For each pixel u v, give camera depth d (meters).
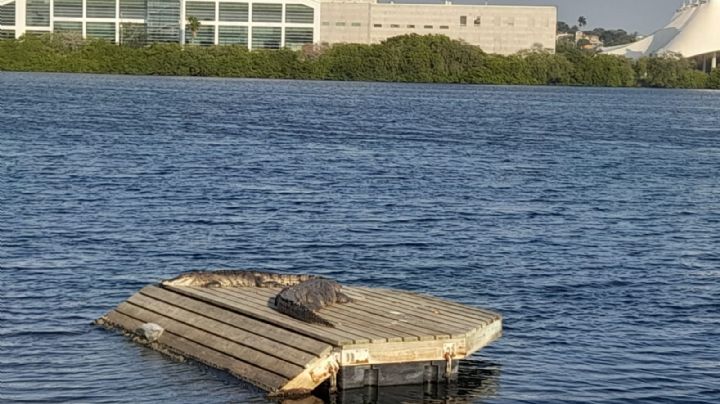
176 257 37.47
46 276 33.47
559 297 33.47
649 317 31.39
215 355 25.11
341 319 25.44
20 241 38.72
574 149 89.81
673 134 117.25
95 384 23.92
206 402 23.12
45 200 48.25
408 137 94.69
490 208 51.91
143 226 42.91
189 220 44.75
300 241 41.28
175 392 23.59
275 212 47.81
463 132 105.25
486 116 136.25
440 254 39.75
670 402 24.22
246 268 36.22
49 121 95.12
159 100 140.00
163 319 27.09
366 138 91.25
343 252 39.53
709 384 25.41
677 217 52.03
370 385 24.00
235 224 44.31
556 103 185.25
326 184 58.00
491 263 38.44
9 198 48.31
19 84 168.75
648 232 47.12
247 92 175.62
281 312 25.84
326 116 121.75
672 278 37.09
